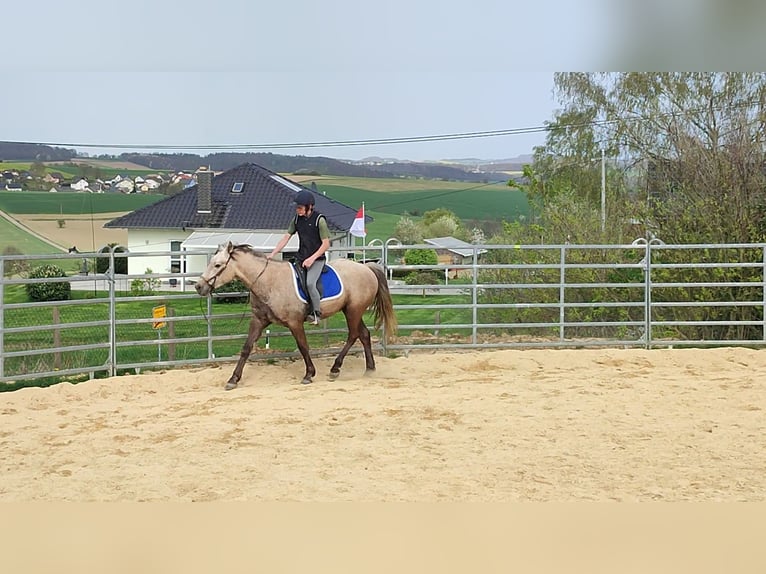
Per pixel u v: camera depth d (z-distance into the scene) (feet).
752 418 26.40
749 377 33.37
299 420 25.80
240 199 132.57
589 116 84.12
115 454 22.38
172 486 19.65
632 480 20.25
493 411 27.22
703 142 57.72
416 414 26.71
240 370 31.65
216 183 136.26
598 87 82.33
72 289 94.17
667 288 46.83
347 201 191.11
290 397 29.43
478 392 30.32
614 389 30.96
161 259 128.77
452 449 22.86
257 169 139.23
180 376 32.60
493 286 38.42
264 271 31.27
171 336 37.22
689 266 39.34
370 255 125.90
